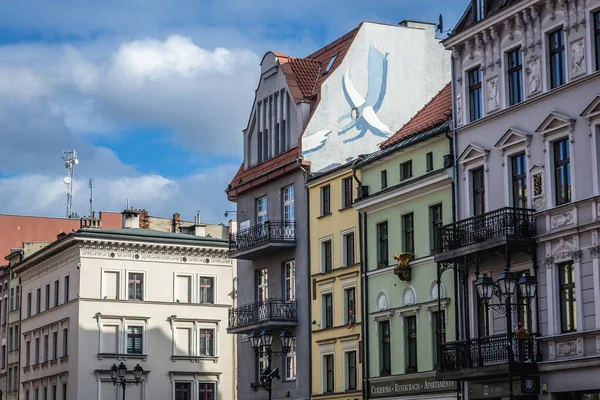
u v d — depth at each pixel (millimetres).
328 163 76500
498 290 54938
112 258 107312
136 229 112875
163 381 107125
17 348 122500
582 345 50719
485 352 54406
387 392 65125
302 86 79125
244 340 82938
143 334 107188
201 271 110875
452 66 60719
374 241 67750
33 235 137500
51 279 113375
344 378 70000
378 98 78812
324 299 73438
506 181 56062
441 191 61500
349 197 71375
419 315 63000
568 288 52188
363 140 77812
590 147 51156
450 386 59406
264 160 82125
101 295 106312
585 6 51688
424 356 62312
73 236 106062
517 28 55875
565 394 51719
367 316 67812
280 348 77562
